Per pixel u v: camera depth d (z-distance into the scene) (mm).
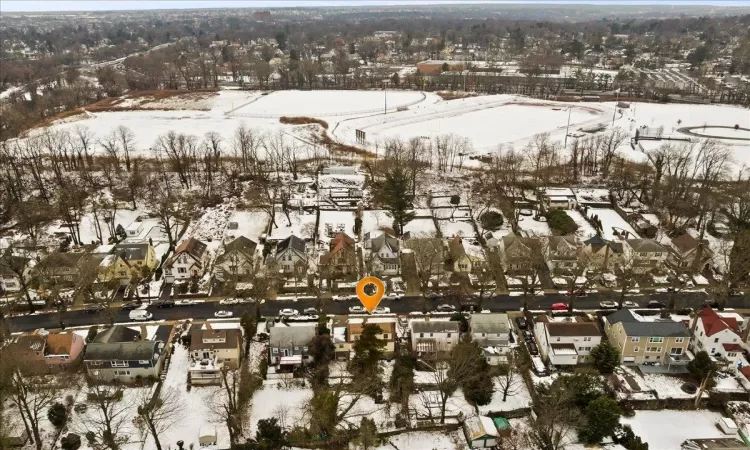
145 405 82250
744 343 98188
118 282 119812
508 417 86438
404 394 88500
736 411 86438
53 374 92688
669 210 149250
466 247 133250
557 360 94750
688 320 106312
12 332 104125
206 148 191625
